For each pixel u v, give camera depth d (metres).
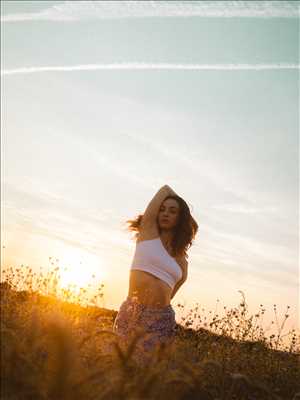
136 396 3.12
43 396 2.93
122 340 5.03
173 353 4.42
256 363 5.66
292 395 5.54
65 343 3.02
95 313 5.04
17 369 3.00
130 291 5.85
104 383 3.24
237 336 6.15
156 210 6.18
